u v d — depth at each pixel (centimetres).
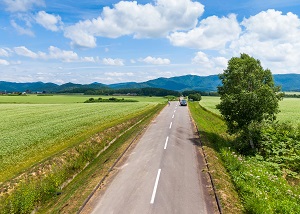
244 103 2186
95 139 2452
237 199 1222
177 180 1409
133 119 3866
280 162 2062
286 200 1273
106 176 1495
